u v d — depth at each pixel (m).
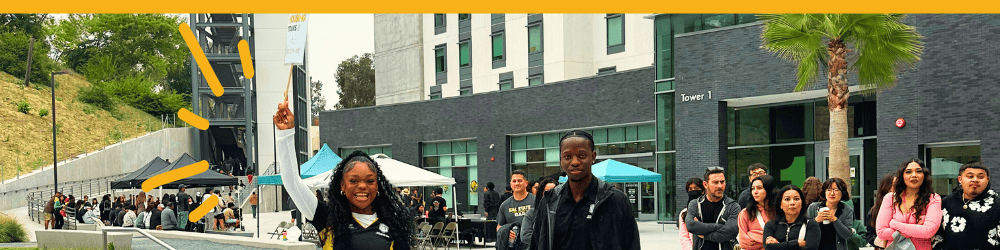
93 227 27.09
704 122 25.06
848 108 23.41
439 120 38.69
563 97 32.84
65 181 51.16
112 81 78.62
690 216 7.30
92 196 50.00
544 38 39.72
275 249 16.52
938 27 19.64
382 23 52.28
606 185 4.51
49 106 66.62
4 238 27.20
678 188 25.73
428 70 47.47
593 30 39.56
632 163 30.34
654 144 29.39
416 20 49.31
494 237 19.39
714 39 24.89
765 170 8.77
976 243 6.26
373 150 42.44
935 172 19.98
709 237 7.18
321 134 44.66
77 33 85.94
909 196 6.70
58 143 59.28
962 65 19.17
